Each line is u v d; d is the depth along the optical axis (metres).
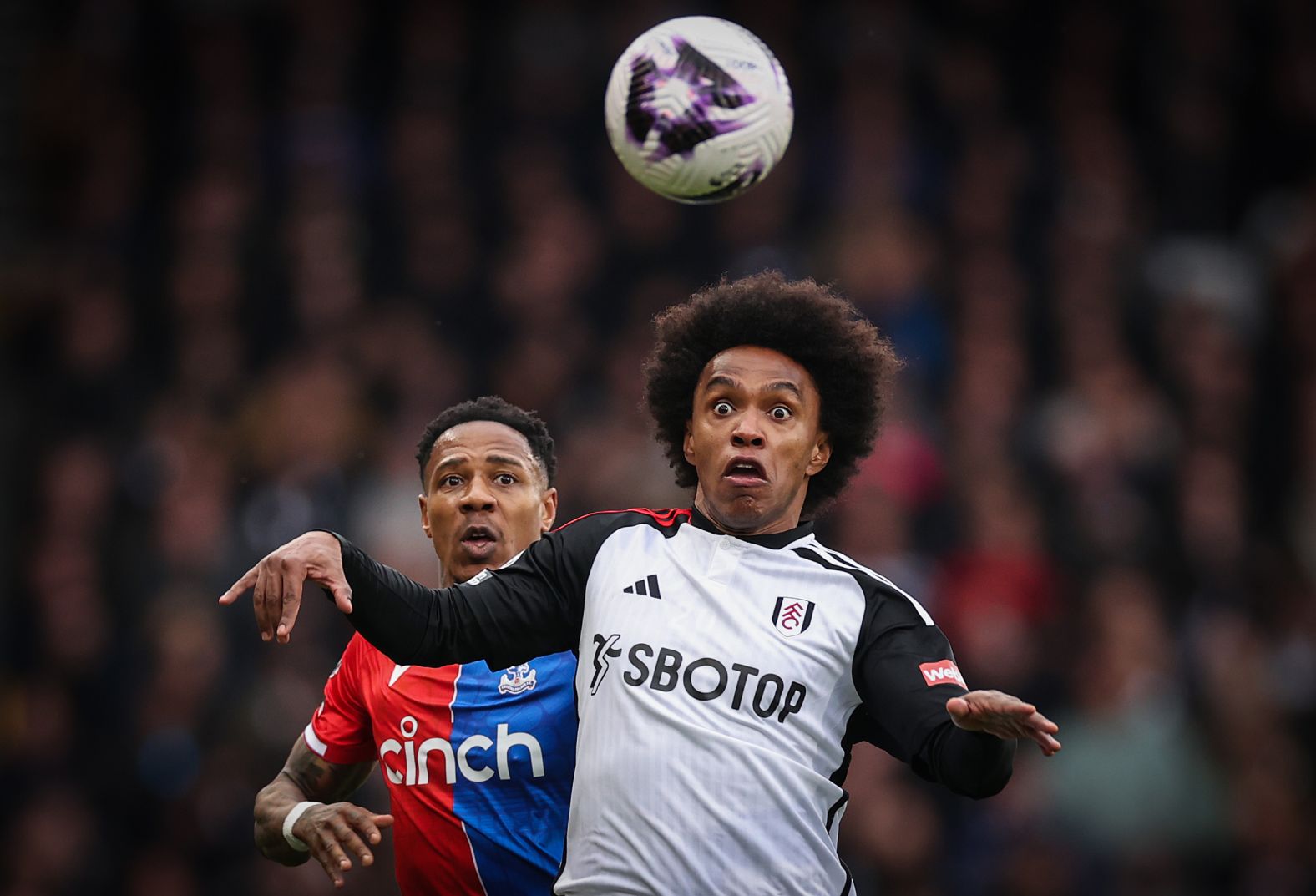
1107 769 34.41
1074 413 41.28
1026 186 47.34
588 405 40.53
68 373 43.19
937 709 13.55
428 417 40.50
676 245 44.38
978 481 38.97
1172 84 51.12
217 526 38.47
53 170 49.09
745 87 17.17
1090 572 38.06
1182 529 40.09
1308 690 37.88
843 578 14.56
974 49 50.28
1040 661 36.41
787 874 13.76
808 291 15.81
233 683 35.00
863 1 49.03
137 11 50.31
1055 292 44.88
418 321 43.00
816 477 16.41
